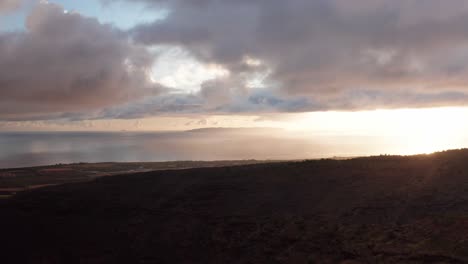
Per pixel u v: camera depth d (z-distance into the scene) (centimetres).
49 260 2816
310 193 3244
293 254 2425
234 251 2628
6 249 2992
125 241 2991
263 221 2884
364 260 2173
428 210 2503
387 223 2450
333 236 2475
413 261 2052
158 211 3409
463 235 2122
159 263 2648
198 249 2741
